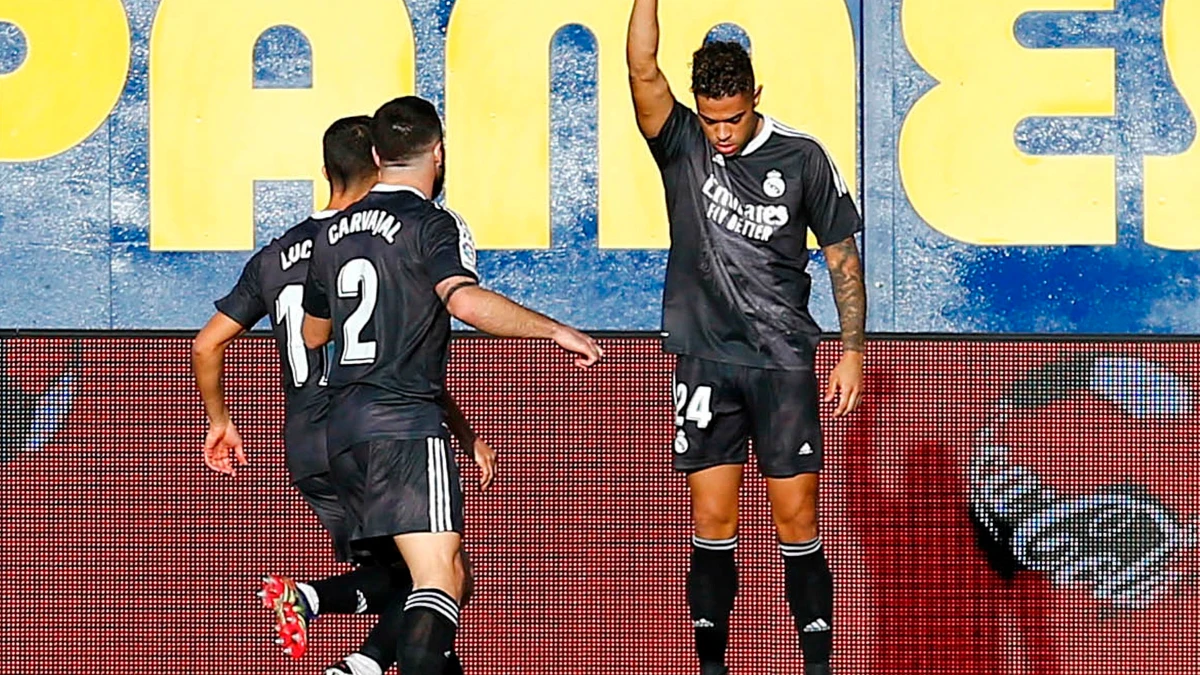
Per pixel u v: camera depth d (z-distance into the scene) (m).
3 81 28.52
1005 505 26.81
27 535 26.61
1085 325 28.28
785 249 22.00
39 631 26.47
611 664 26.50
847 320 21.92
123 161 28.55
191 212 28.55
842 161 28.48
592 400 26.83
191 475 26.77
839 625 26.67
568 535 26.69
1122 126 28.50
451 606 19.58
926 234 28.39
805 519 22.23
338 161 22.48
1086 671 26.58
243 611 26.55
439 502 19.72
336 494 21.81
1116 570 26.69
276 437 26.81
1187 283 28.30
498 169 28.55
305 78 28.75
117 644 26.47
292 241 22.45
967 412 26.94
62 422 26.83
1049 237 28.38
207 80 28.69
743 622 26.58
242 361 26.89
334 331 20.28
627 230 28.50
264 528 26.69
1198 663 26.45
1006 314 28.30
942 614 26.69
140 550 26.64
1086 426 26.95
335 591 21.28
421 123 20.89
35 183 28.45
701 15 28.66
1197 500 26.77
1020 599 26.67
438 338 20.16
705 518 22.39
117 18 28.69
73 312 28.36
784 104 28.55
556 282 28.41
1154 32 28.59
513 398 26.86
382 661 20.81
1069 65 28.52
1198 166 28.44
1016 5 28.61
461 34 28.75
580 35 28.77
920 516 26.81
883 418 26.94
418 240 20.00
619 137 28.61
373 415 19.80
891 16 28.59
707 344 22.03
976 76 28.53
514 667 26.48
